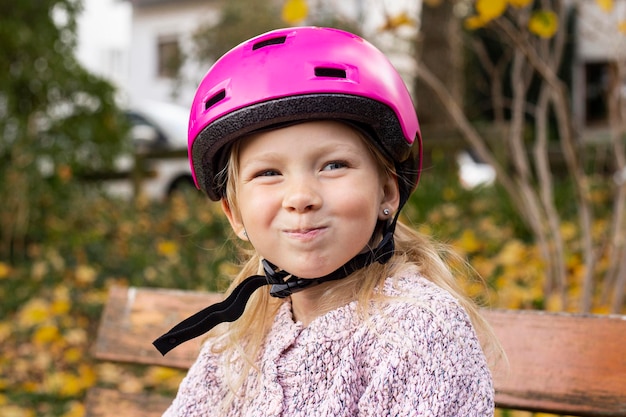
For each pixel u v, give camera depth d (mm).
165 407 1729
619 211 2572
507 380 1473
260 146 1130
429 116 5980
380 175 1188
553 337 1468
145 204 6469
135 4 18344
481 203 5020
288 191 1114
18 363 3463
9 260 5133
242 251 1522
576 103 13672
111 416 1751
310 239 1109
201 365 1377
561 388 1438
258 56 1123
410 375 1073
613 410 1397
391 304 1136
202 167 1246
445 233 4324
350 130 1126
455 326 1095
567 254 3545
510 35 2512
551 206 2602
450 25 4035
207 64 13125
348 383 1119
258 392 1220
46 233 5402
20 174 5336
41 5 5668
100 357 1822
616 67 2838
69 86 5836
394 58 6145
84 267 4543
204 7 17516
